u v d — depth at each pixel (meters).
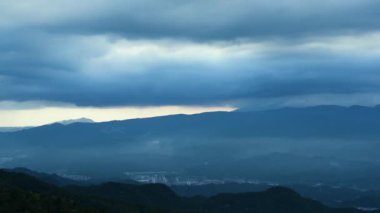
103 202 120.50
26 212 83.25
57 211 88.62
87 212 92.69
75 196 119.50
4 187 93.12
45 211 86.56
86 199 119.06
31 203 87.56
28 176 124.00
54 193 115.88
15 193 88.75
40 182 121.75
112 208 116.50
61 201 92.94
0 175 119.81
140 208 128.38
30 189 112.31
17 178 119.50
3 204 83.75
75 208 92.50
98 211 96.31
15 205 84.94
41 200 90.62
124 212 116.81
